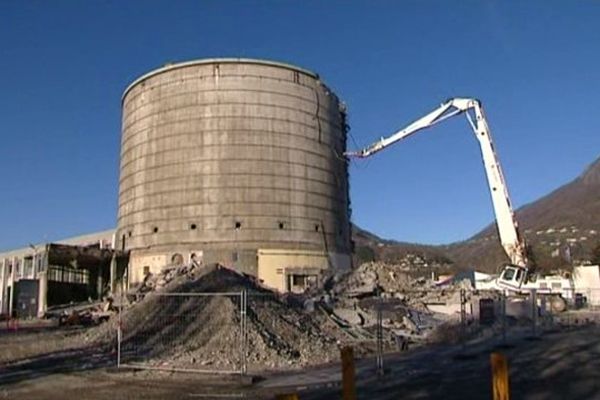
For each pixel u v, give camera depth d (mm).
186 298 30953
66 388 18688
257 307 30047
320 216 69500
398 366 22141
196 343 26375
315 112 71938
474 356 24344
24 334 39562
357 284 58281
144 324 30562
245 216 65375
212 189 66000
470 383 17656
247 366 22797
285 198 67062
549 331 35344
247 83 68625
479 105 57844
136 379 20078
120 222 74938
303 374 20844
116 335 30297
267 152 67500
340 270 67562
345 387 9383
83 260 70250
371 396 16062
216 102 68000
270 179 66875
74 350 28375
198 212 65812
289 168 68125
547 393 15695
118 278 71000
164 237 66812
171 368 22000
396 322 40250
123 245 72188
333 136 74375
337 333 32281
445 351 27094
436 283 63625
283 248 65688
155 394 17219
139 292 55000
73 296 72312
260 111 68312
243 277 41469
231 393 17188
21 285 66500
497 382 7945
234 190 65875
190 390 17828
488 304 39938
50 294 69375
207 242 64938
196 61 69438
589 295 70062
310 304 36500
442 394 15992
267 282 64375
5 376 21594
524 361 22203
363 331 34000
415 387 17234
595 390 16031
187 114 68562
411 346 30281
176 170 67688
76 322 49750
